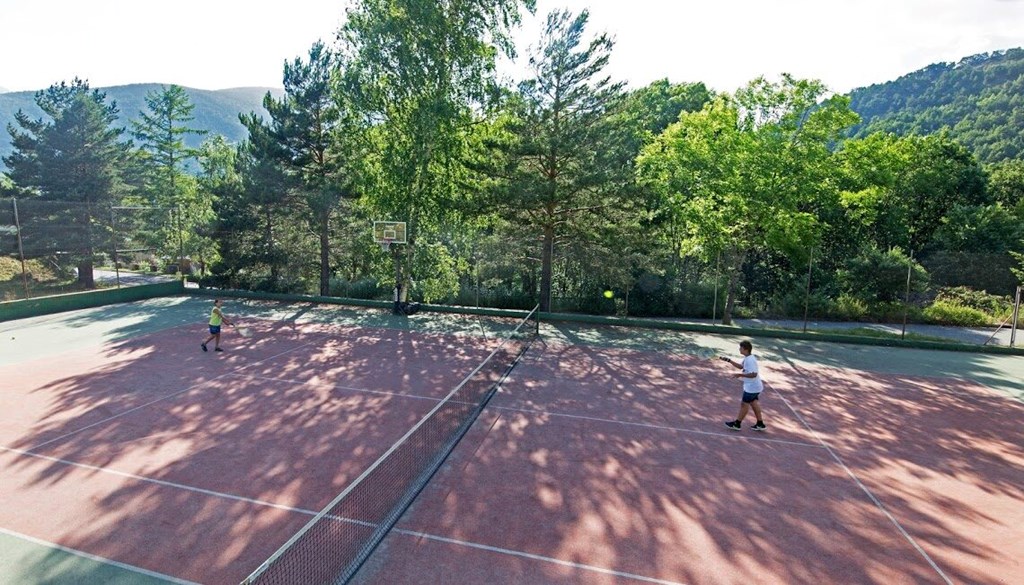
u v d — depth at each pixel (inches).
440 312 1034.7
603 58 893.2
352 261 1333.7
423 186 1034.7
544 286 1010.1
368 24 970.7
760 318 1151.0
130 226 1402.6
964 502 363.9
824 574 281.9
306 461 390.3
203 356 674.8
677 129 1022.4
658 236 1189.1
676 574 277.0
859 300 1158.3
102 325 855.1
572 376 635.5
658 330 930.7
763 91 930.7
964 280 1175.0
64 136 1446.9
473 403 521.0
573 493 357.1
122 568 270.2
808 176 906.7
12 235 1208.2
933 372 705.0
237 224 1176.2
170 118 1941.4
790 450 439.5
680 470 396.2
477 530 310.5
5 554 280.8
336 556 276.8
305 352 709.9
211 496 339.6
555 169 949.8
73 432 435.5
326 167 1169.4
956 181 1663.4
